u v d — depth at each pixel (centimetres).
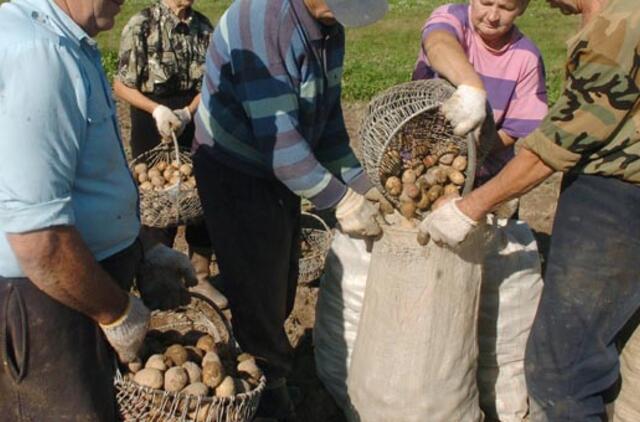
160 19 535
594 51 307
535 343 365
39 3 253
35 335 270
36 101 242
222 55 359
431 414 396
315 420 444
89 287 261
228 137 370
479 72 417
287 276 403
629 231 336
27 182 242
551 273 356
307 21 337
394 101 392
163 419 288
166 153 571
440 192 394
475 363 409
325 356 448
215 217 388
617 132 321
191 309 355
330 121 393
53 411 278
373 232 367
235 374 321
